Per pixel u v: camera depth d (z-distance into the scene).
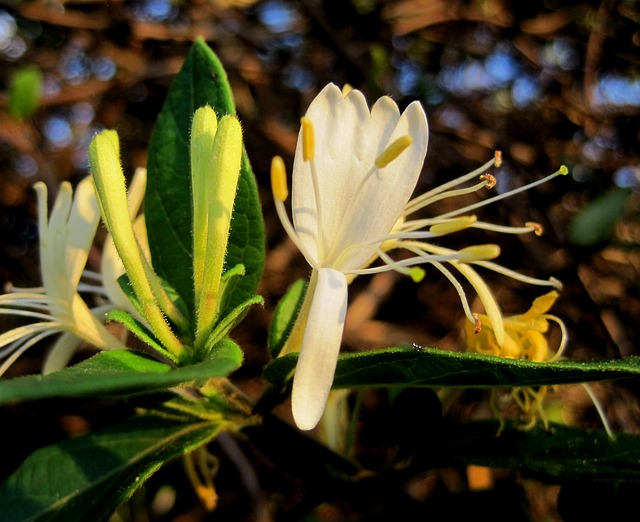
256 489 0.14
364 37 0.22
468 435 0.08
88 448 0.07
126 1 0.21
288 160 0.21
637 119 0.21
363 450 0.15
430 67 0.23
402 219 0.07
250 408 0.07
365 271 0.06
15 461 0.15
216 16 0.22
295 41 0.22
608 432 0.08
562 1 0.22
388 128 0.06
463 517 0.09
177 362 0.06
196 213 0.06
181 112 0.08
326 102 0.06
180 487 0.16
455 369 0.06
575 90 0.22
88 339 0.08
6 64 0.22
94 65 0.22
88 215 0.07
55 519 0.07
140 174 0.08
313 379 0.05
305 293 0.07
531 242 0.18
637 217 0.20
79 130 0.22
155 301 0.06
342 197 0.06
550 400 0.13
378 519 0.09
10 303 0.07
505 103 0.22
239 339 0.19
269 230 0.21
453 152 0.21
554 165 0.19
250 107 0.21
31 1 0.21
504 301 0.19
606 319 0.16
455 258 0.06
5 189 0.21
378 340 0.18
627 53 0.21
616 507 0.08
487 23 0.22
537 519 0.16
